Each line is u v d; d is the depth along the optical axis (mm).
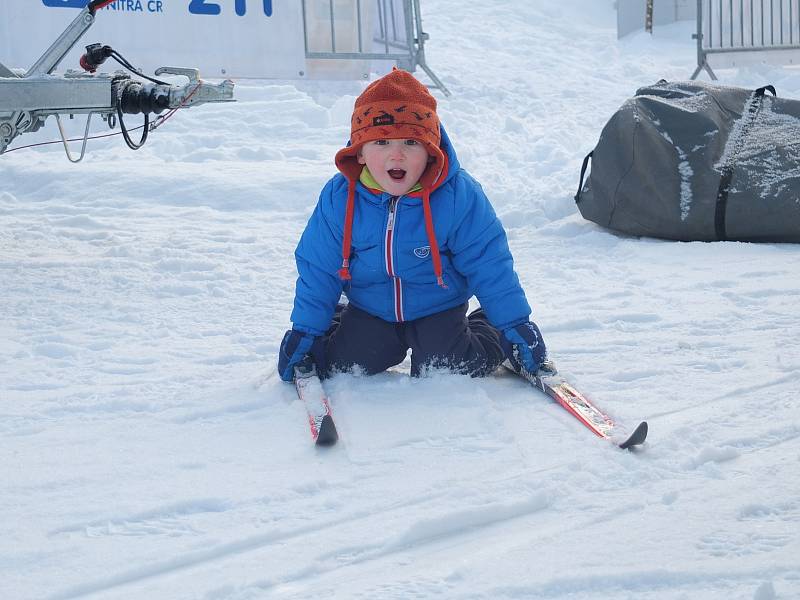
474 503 2309
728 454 2514
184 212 6391
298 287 3207
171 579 2021
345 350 3232
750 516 2189
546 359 3180
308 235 3189
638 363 3354
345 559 2082
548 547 2082
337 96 10266
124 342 3785
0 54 8289
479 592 1915
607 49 13719
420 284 3180
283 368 3209
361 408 2939
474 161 7797
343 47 9852
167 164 7453
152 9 8797
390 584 1959
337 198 3129
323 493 2398
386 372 3334
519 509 2260
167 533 2205
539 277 4711
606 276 4660
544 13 16234
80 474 2527
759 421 2768
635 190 5211
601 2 17156
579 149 8375
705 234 5133
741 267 4637
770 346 3463
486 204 3141
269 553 2098
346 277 3146
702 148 5207
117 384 3287
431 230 3053
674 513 2215
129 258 5090
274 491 2402
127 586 2004
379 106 2926
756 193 5027
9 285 4523
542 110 10016
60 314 4117
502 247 3148
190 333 3895
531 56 13305
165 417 2951
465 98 10492
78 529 2232
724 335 3643
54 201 6750
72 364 3510
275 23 9375
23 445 2746
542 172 7426
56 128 8758
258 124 8727
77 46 8547
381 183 2994
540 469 2488
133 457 2648
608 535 2123
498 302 3150
